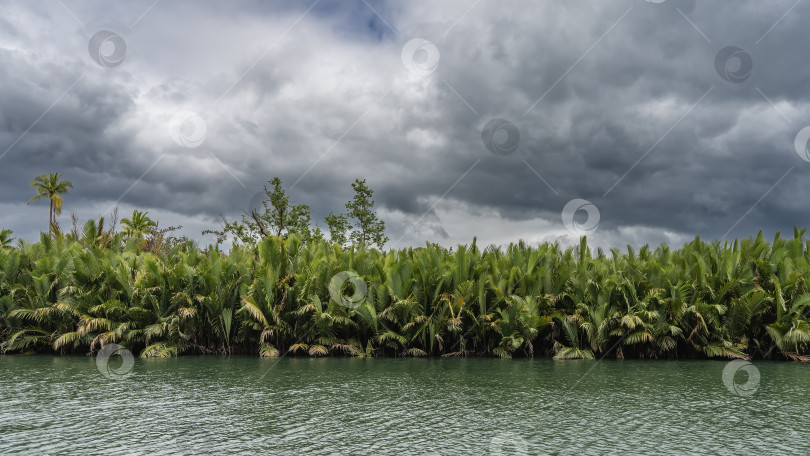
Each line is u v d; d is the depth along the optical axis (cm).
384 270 1864
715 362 1661
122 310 1783
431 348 1778
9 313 1831
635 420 855
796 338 1608
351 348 1781
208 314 1806
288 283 1848
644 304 1731
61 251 2017
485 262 1947
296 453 673
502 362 1642
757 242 1922
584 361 1683
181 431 780
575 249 2056
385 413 902
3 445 708
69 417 867
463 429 794
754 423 839
